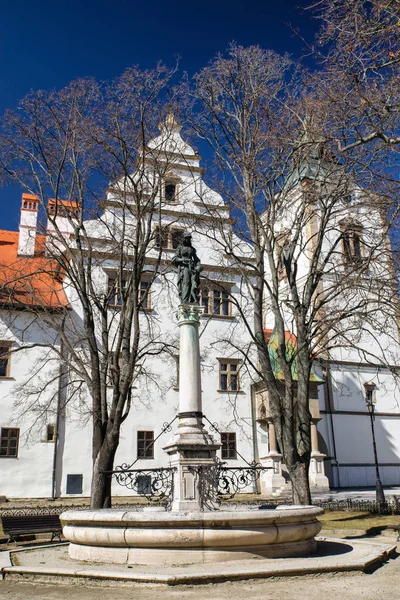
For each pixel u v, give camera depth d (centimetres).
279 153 2045
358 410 3750
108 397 2970
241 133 2159
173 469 1196
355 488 3544
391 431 3806
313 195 2017
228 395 3294
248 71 2159
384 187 1506
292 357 1933
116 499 2764
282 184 2183
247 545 1005
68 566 987
